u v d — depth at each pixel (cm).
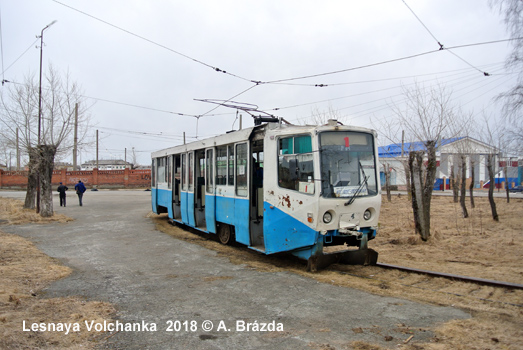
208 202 1137
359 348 414
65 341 432
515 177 3866
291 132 791
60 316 511
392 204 2375
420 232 1123
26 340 427
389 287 651
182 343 432
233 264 841
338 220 746
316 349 414
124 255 938
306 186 749
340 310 538
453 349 406
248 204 913
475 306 546
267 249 842
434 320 496
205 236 1256
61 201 2352
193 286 663
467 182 4159
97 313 524
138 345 426
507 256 915
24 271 746
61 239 1170
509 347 407
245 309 545
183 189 1341
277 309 545
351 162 770
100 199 2994
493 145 1642
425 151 1218
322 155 739
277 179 820
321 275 732
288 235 787
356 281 688
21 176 4544
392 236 1232
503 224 1429
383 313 524
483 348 407
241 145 956
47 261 852
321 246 745
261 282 688
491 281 645
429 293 614
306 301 580
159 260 882
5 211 1923
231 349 416
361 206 765
